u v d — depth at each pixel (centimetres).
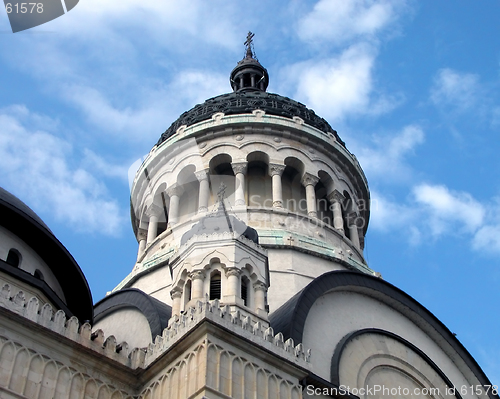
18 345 2866
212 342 2981
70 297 3944
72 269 3844
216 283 3656
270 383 3072
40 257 3803
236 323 3128
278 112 5828
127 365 3206
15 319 2891
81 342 3088
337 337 3938
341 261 4919
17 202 3819
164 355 3117
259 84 7088
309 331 3812
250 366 3045
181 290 3684
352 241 5534
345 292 4272
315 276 4688
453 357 4503
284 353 3206
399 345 4166
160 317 3819
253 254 3788
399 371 4053
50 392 2862
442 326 4509
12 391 2731
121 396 3131
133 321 4116
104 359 3123
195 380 2894
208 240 3781
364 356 3934
